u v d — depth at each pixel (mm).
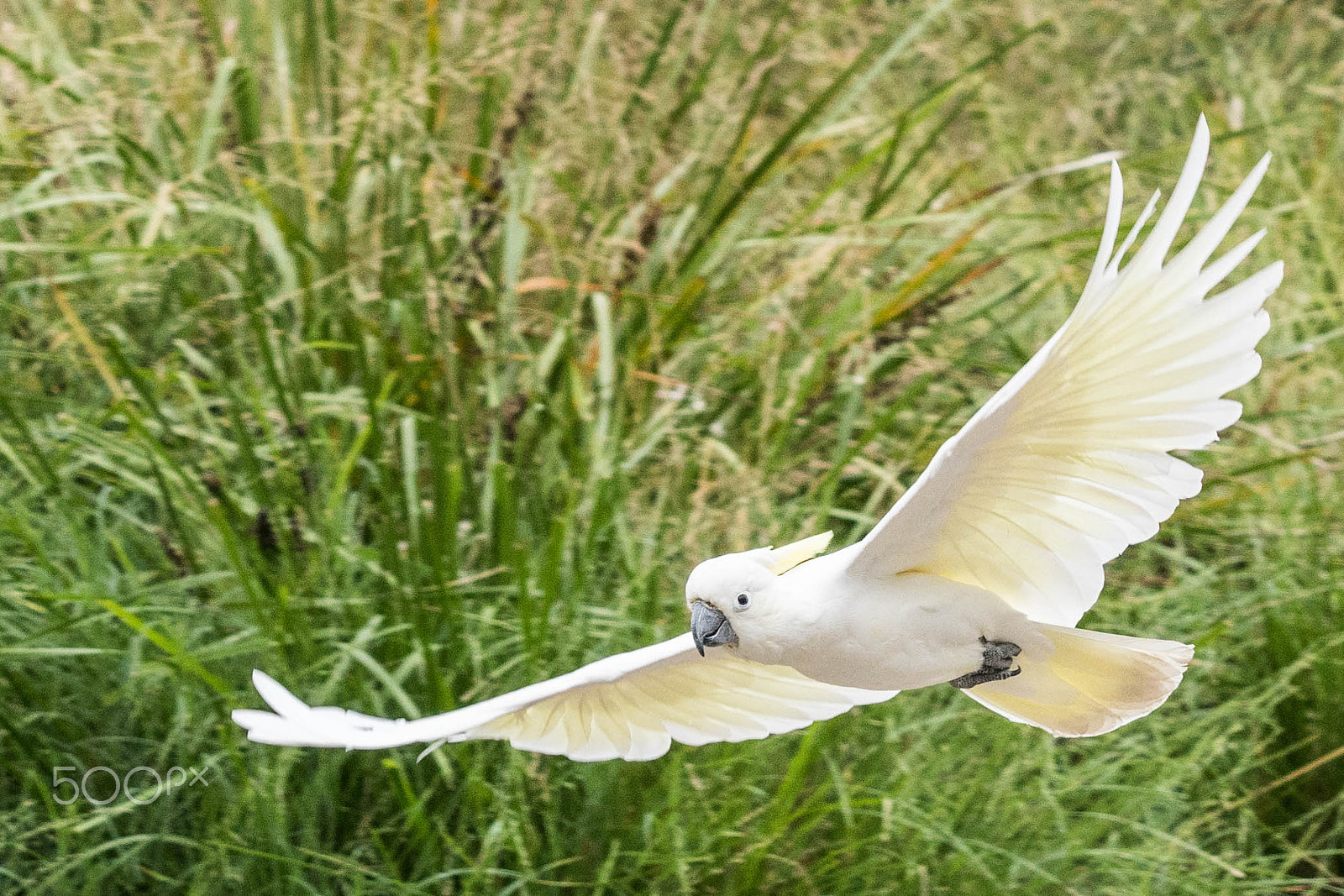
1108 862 8195
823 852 8086
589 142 11227
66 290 10156
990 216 11047
